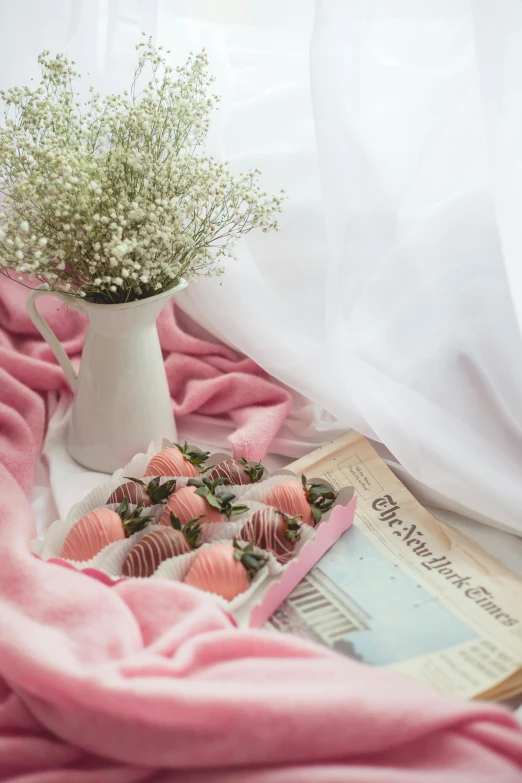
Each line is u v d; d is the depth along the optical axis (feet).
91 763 2.43
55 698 2.38
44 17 3.62
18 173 3.03
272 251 3.58
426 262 3.37
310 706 2.32
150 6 3.51
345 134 3.18
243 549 2.82
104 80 3.64
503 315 3.36
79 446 3.38
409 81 3.24
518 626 2.78
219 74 3.53
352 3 3.10
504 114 2.97
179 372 3.78
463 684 2.60
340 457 3.42
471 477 3.19
